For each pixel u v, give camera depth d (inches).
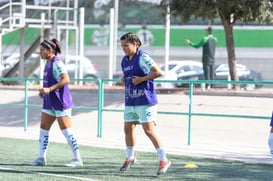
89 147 1036.5
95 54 3117.6
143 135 1209.4
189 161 887.7
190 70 2110.0
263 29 2792.8
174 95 1298.0
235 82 1024.2
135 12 2967.5
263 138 1129.4
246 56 2829.7
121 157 913.5
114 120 1322.6
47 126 819.4
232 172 790.5
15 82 1889.8
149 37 2994.6
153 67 718.5
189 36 2913.4
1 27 1777.8
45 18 1865.2
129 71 731.4
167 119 1259.2
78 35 2069.4
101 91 1202.6
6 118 1489.9
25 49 2039.9
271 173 785.6
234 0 1380.4
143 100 727.1
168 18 1724.9
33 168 800.3
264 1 1393.9
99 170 786.8
